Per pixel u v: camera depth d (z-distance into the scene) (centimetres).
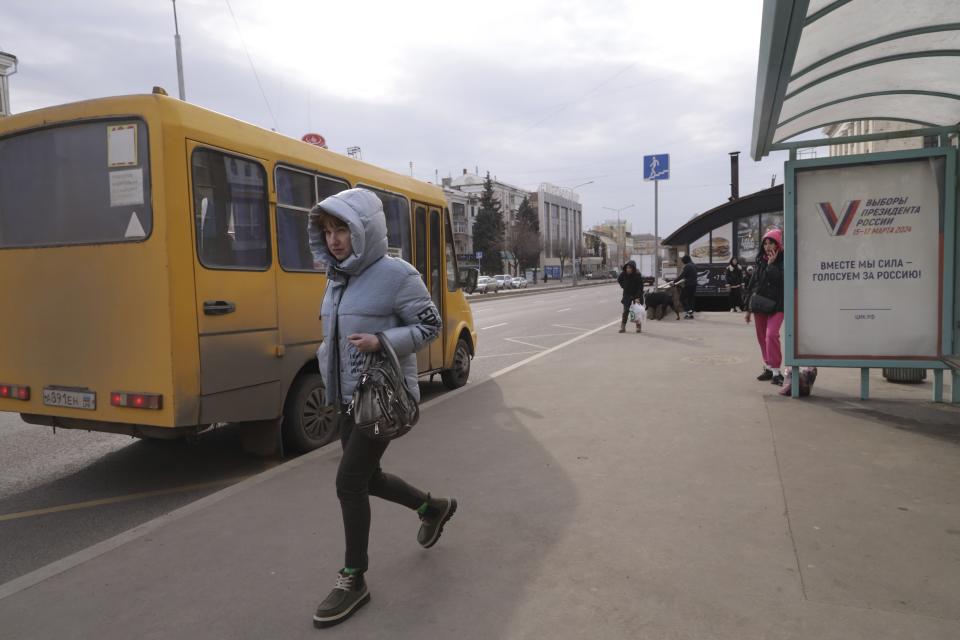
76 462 572
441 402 708
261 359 525
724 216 2222
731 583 296
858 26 496
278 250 548
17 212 490
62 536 408
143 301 449
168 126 447
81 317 469
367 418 271
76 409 474
